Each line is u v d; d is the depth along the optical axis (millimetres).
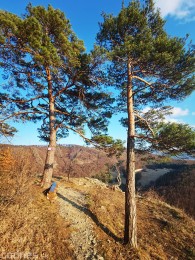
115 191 15562
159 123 9055
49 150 11203
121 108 11570
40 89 11969
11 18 8266
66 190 12312
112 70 10094
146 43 8273
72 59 9586
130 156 8578
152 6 9711
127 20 9156
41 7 9406
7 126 10664
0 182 7953
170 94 9914
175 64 8742
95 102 12422
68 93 12539
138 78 9422
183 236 9805
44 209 8273
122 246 7395
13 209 6875
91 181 17000
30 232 6297
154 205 14008
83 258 6078
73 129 11750
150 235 9328
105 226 8688
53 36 10172
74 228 7656
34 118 13023
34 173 11828
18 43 8836
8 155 9820
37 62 8773
